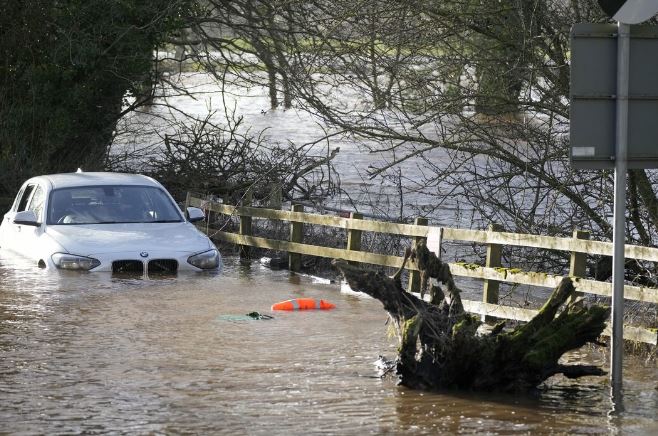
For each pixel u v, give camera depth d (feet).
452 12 115.65
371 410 64.75
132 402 65.82
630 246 83.20
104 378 71.92
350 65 122.31
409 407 65.57
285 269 131.03
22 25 191.42
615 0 67.97
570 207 120.16
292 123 361.30
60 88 192.95
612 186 113.50
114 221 125.59
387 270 124.47
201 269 120.67
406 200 188.44
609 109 69.00
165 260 118.73
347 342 84.79
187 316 95.25
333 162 265.34
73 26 188.55
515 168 120.98
